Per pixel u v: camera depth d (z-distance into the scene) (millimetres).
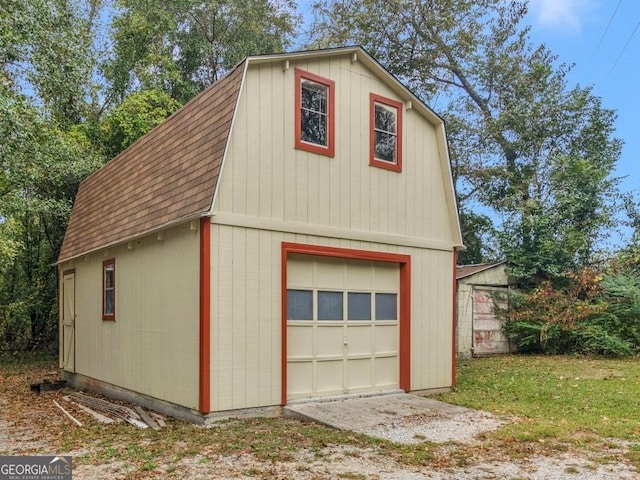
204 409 6973
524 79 19344
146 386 8570
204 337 7055
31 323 17031
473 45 19469
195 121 8688
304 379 8188
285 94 8172
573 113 18719
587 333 14930
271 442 6086
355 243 8859
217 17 21562
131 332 9188
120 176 11305
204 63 21594
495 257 20359
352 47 8906
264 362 7594
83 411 8789
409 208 9742
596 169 17094
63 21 11523
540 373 11750
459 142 19859
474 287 15891
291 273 8180
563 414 7727
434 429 6754
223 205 7324
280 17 22375
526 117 18578
